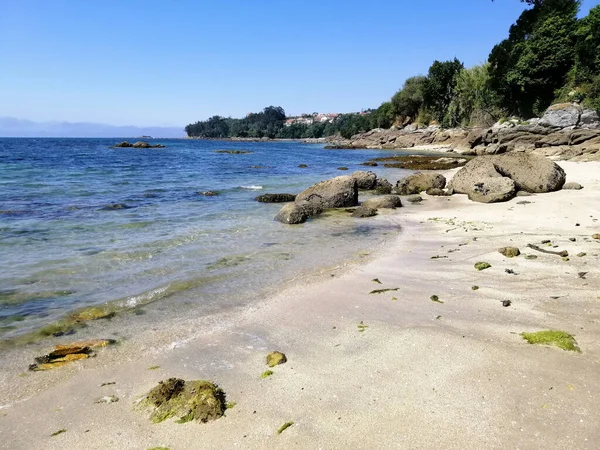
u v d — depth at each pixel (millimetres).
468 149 57656
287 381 4363
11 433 3648
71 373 4645
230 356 4969
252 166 36375
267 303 6641
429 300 6477
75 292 7109
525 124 49375
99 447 3457
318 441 3434
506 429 3439
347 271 8195
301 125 184375
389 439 3410
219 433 3582
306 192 16906
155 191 20000
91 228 11930
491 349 4781
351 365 4633
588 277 6934
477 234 10742
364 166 36750
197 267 8516
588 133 44000
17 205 15414
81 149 66938
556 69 53219
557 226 11039
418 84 91125
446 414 3676
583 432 3348
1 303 6605
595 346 4699
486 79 66188
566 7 53688
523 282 6961
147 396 4105
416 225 12664
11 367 4785
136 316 6191
